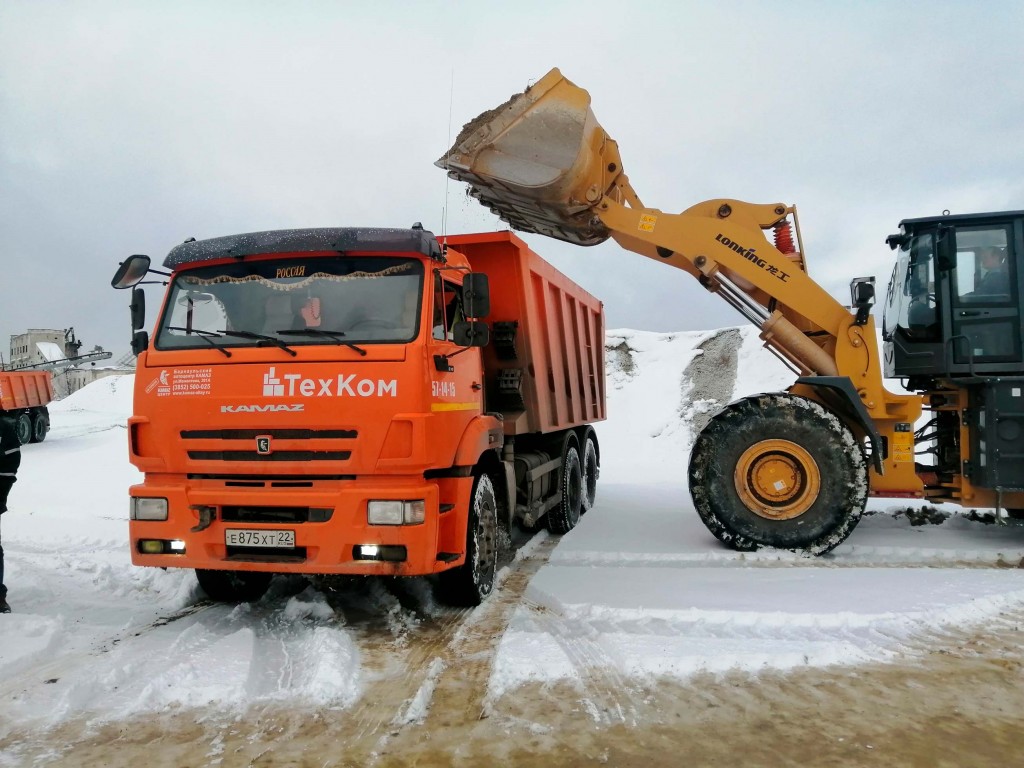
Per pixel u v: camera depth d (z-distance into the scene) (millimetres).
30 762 3084
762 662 4145
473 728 3410
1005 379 6781
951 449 7652
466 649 4496
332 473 4602
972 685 3902
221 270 5160
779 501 6918
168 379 4891
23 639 4449
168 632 4781
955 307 7145
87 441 20688
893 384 13914
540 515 7562
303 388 4633
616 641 4434
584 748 3211
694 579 5926
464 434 5258
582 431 9961
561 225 8336
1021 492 7008
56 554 7094
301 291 4969
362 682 3959
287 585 5984
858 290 7102
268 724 3455
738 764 3061
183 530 4711
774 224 7914
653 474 14500
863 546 7102
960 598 5293
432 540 4613
